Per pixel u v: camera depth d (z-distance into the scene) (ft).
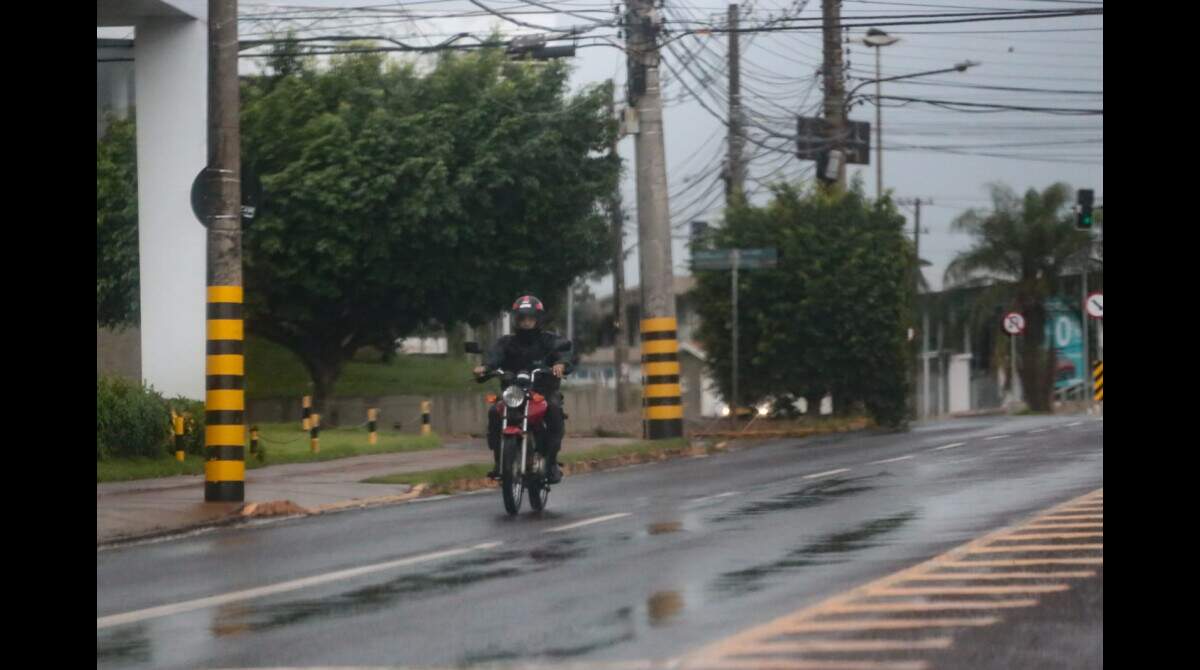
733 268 176.24
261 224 169.37
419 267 174.40
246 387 213.25
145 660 43.47
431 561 62.95
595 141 182.29
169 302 135.85
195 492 96.32
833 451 134.00
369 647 44.01
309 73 179.22
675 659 40.60
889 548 62.69
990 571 55.31
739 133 212.23
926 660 40.04
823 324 190.29
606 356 442.50
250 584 58.03
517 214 177.88
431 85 179.22
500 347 84.84
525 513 83.25
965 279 328.49
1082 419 199.82
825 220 192.85
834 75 201.87
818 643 42.34
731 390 195.21
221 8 89.04
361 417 195.62
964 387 384.27
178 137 136.15
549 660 41.16
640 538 68.85
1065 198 319.88
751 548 63.87
